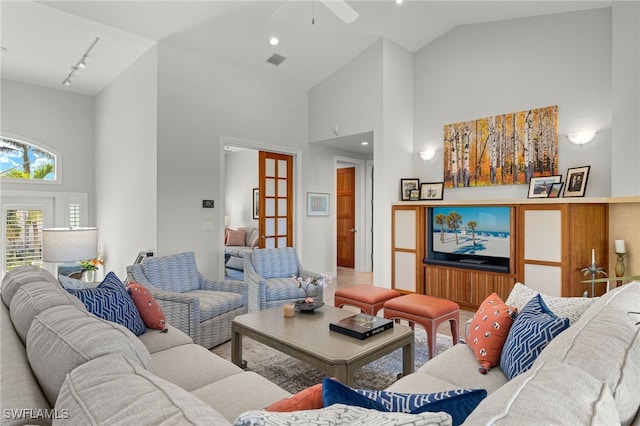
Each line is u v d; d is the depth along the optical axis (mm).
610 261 3867
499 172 4742
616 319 1228
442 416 723
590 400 717
